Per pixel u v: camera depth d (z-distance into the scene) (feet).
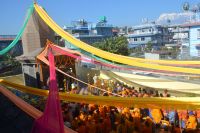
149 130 42.45
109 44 158.92
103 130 42.73
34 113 26.09
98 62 59.67
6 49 68.33
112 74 76.59
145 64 45.24
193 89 60.49
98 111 45.19
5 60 107.45
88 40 255.09
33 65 69.15
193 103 23.53
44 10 70.44
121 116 44.27
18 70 89.66
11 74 86.12
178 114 45.85
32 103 46.93
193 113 43.62
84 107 47.60
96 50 54.60
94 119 42.63
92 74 81.25
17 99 29.86
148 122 42.86
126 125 42.37
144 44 267.39
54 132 18.62
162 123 44.57
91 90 63.93
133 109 46.29
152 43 261.03
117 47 157.89
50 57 23.12
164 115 47.21
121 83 74.18
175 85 63.05
